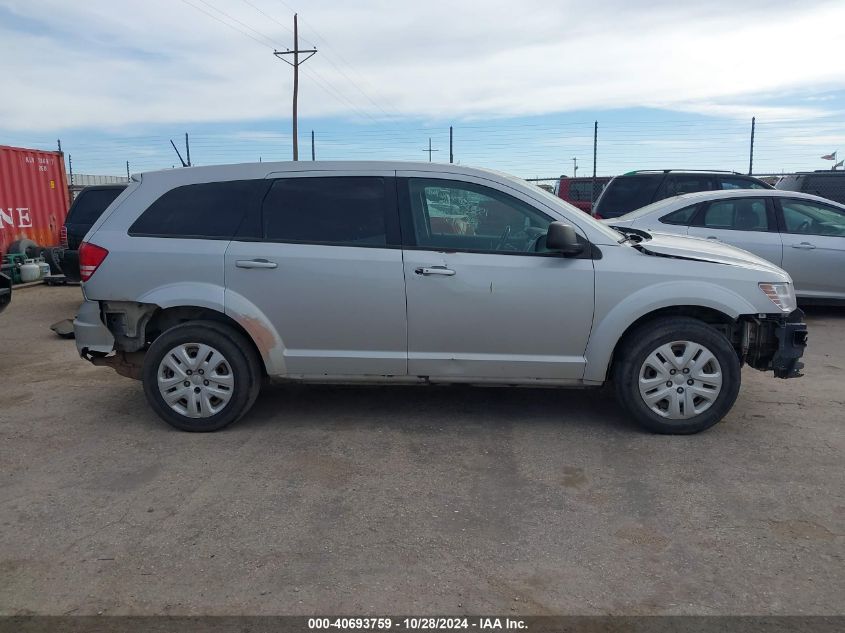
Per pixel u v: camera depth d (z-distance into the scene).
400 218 4.67
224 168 4.88
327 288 4.62
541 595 2.93
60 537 3.42
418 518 3.59
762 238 8.38
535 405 5.39
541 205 4.66
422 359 4.68
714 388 4.62
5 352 7.49
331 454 4.44
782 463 4.26
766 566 3.13
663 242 5.02
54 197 14.55
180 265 4.69
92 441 4.70
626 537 3.40
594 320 4.58
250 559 3.21
